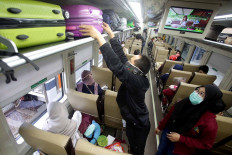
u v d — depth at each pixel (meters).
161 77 3.34
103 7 2.46
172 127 1.44
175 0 2.34
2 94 0.85
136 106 1.14
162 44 6.95
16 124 1.33
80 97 1.43
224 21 3.44
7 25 0.51
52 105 1.14
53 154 1.11
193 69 3.50
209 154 1.80
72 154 1.00
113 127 1.98
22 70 0.97
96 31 0.96
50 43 0.81
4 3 0.50
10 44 0.45
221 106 1.09
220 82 2.82
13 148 1.08
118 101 1.24
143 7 3.13
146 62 1.01
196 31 2.53
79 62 2.08
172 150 1.45
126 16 4.80
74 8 1.06
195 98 1.15
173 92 2.46
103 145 1.44
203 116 1.17
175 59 4.68
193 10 2.37
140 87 1.03
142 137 1.38
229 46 2.62
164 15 2.54
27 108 1.53
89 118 1.72
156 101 3.48
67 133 1.19
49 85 1.52
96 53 2.86
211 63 3.28
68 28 1.10
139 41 6.06
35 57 0.58
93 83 1.90
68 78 1.78
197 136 1.23
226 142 1.50
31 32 0.64
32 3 0.63
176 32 2.64
